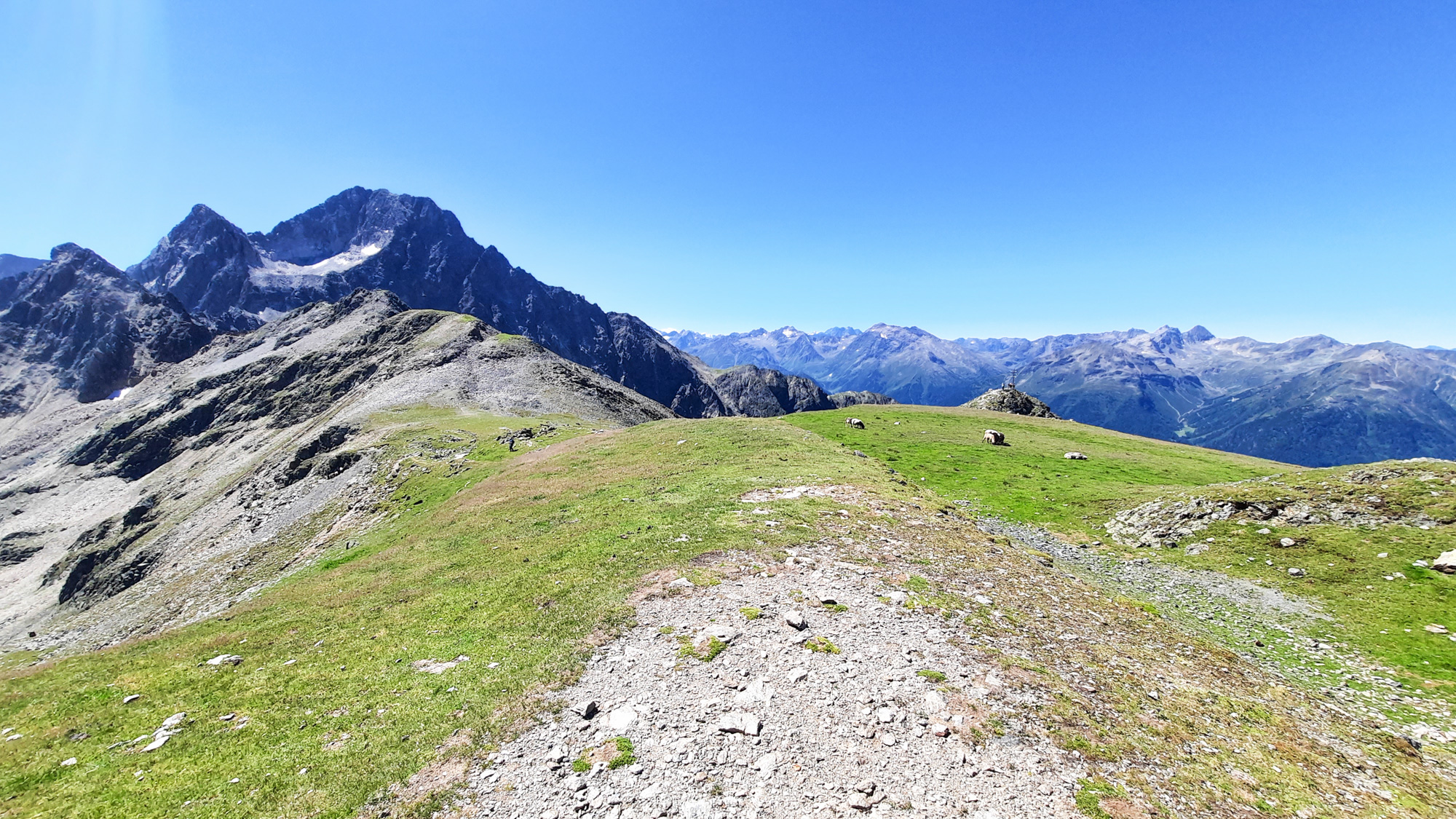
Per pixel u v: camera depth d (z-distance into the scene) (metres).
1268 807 14.57
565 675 19.00
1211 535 45.34
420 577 33.78
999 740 15.80
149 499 158.88
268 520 90.50
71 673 25.05
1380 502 42.28
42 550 186.25
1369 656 29.02
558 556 31.33
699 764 14.87
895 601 23.59
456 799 14.22
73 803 15.16
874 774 14.58
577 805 13.73
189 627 33.22
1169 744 16.64
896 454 77.88
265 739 17.69
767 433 66.56
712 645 19.88
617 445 69.38
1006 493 62.12
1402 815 15.11
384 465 85.62
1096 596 28.91
